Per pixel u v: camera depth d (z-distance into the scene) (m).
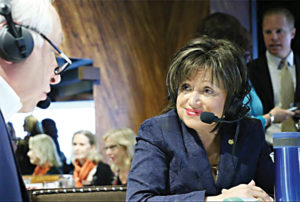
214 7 4.51
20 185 0.85
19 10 0.96
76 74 4.43
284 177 1.11
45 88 1.05
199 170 1.30
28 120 3.86
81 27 4.26
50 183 3.22
